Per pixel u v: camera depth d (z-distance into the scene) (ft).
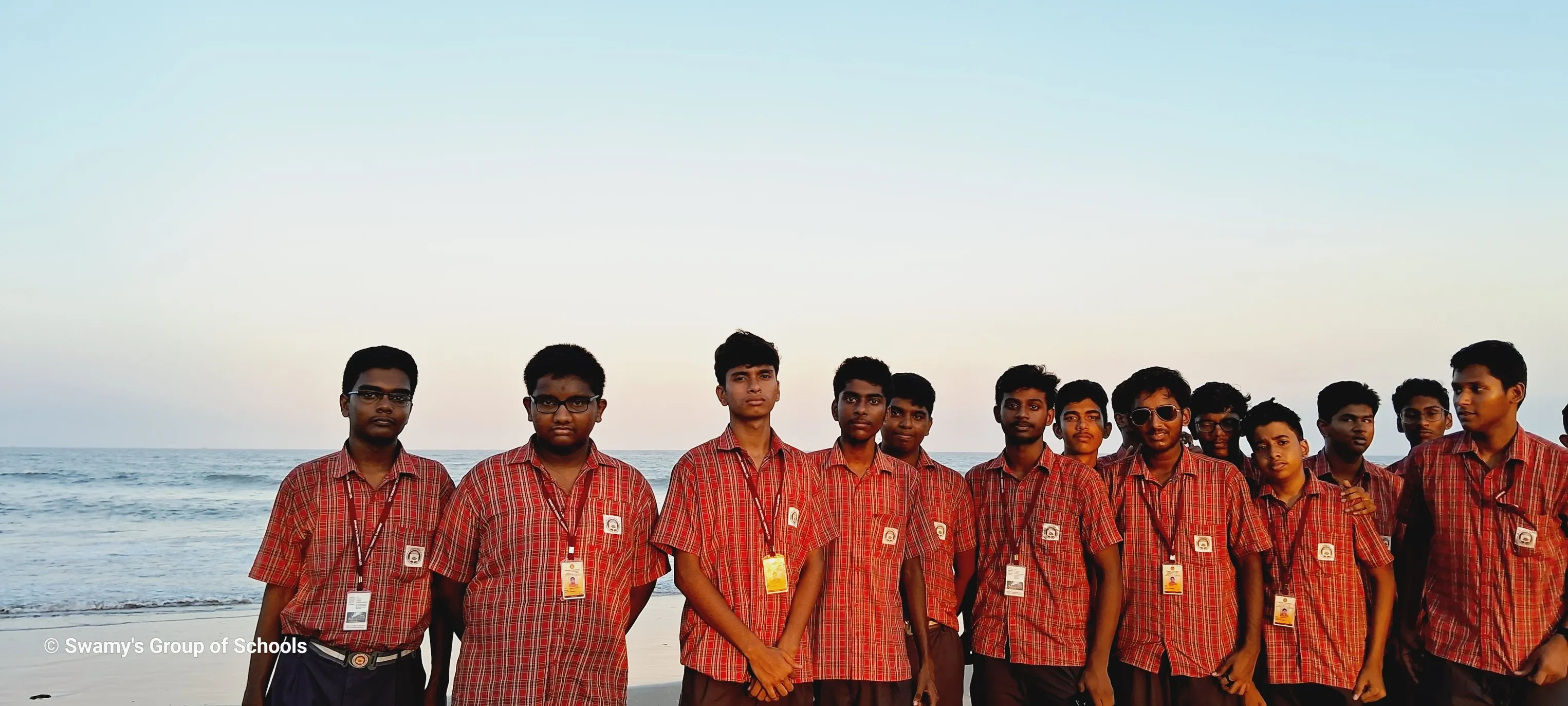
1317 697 15.96
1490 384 14.94
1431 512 16.08
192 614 40.50
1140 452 16.72
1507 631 14.97
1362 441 18.01
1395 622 17.46
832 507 15.20
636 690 26.09
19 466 134.31
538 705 12.48
